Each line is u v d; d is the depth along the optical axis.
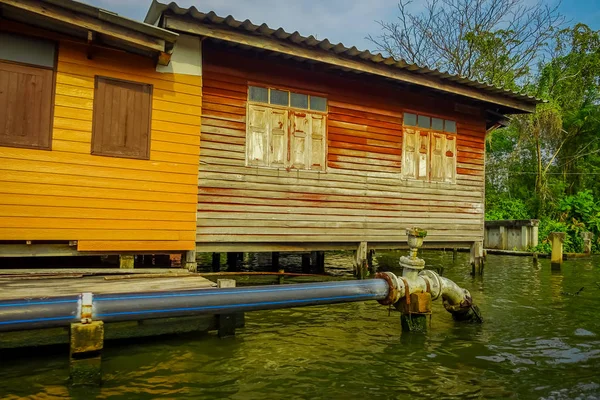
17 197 6.08
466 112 11.20
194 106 7.36
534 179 25.28
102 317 4.02
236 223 8.08
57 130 6.34
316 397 3.92
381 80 9.73
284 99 8.75
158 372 4.30
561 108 23.81
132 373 4.25
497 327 6.27
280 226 8.53
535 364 4.83
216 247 7.93
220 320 5.12
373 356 4.98
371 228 9.63
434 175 10.63
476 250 11.27
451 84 9.70
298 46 7.88
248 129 8.33
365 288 5.48
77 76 6.49
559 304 7.91
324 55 8.15
